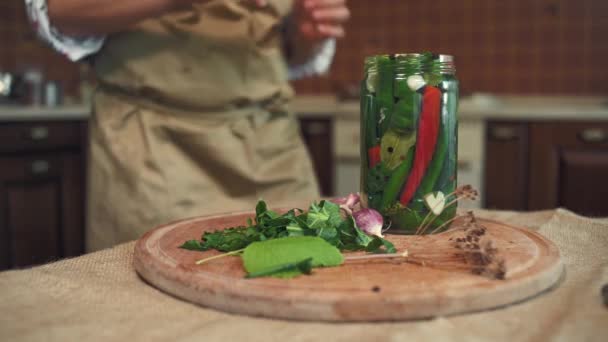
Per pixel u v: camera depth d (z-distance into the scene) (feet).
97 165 3.94
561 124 7.04
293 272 1.77
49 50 8.85
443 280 1.72
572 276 1.98
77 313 1.65
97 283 1.92
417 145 2.27
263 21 3.93
